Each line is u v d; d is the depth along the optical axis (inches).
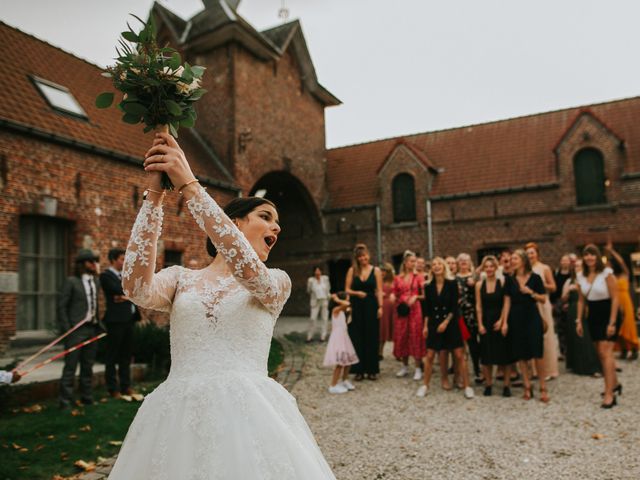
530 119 842.2
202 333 67.2
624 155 704.4
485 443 190.7
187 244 571.8
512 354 265.4
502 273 277.1
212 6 725.3
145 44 67.2
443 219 792.3
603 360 245.1
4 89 442.9
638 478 155.0
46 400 258.7
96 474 155.1
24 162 414.6
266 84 751.1
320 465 67.1
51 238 444.1
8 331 391.9
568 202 721.6
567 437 195.9
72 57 598.5
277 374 326.6
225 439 60.2
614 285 243.4
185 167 64.5
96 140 482.9
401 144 832.9
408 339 328.5
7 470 156.6
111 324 264.1
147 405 65.2
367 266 319.3
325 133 893.2
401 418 227.9
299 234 895.7
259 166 721.6
